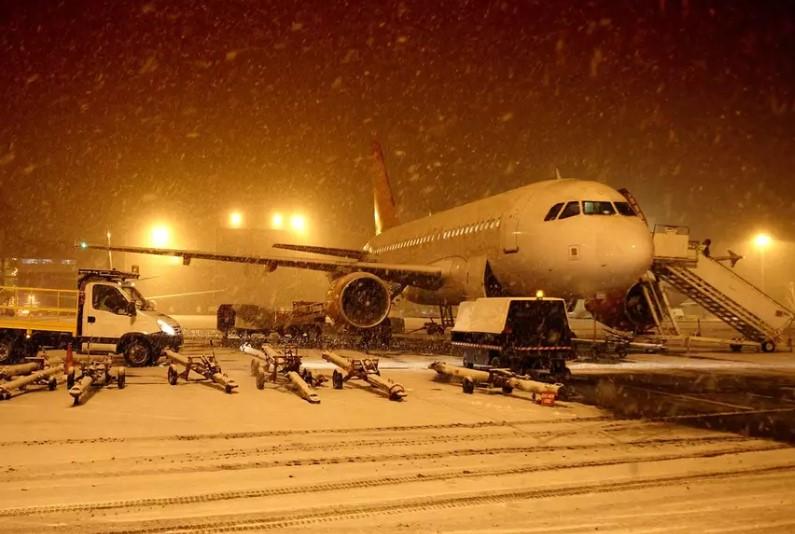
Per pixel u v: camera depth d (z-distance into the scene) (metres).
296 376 13.67
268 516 6.07
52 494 6.61
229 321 28.62
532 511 6.29
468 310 17.16
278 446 8.78
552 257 18.86
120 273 19.09
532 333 15.36
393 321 35.97
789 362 21.39
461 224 24.16
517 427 10.25
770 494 6.89
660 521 6.04
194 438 9.16
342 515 6.13
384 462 8.04
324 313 26.69
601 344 23.78
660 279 25.66
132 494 6.65
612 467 7.93
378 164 41.34
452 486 7.07
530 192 20.77
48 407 11.44
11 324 17.92
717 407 12.33
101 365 14.39
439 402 12.51
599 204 18.86
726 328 48.50
